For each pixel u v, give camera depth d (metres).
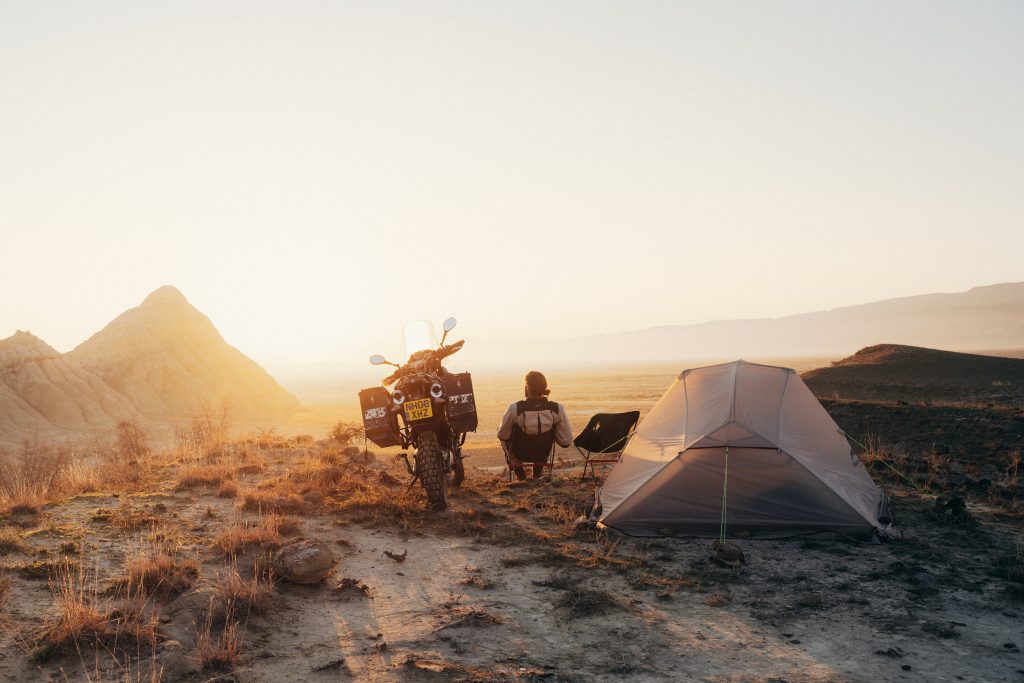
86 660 3.94
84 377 69.06
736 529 6.86
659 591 5.41
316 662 4.14
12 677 3.71
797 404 7.88
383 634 4.58
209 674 3.91
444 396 7.86
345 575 5.69
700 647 4.39
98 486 8.94
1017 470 10.01
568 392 97.56
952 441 12.47
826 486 6.84
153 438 48.47
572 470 11.55
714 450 7.13
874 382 34.62
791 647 4.40
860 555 6.27
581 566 5.98
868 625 4.75
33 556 5.47
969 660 4.21
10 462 18.19
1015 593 5.24
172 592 4.90
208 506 7.50
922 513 7.68
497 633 4.61
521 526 7.27
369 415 8.10
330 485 8.80
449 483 9.02
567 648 4.38
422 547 6.48
